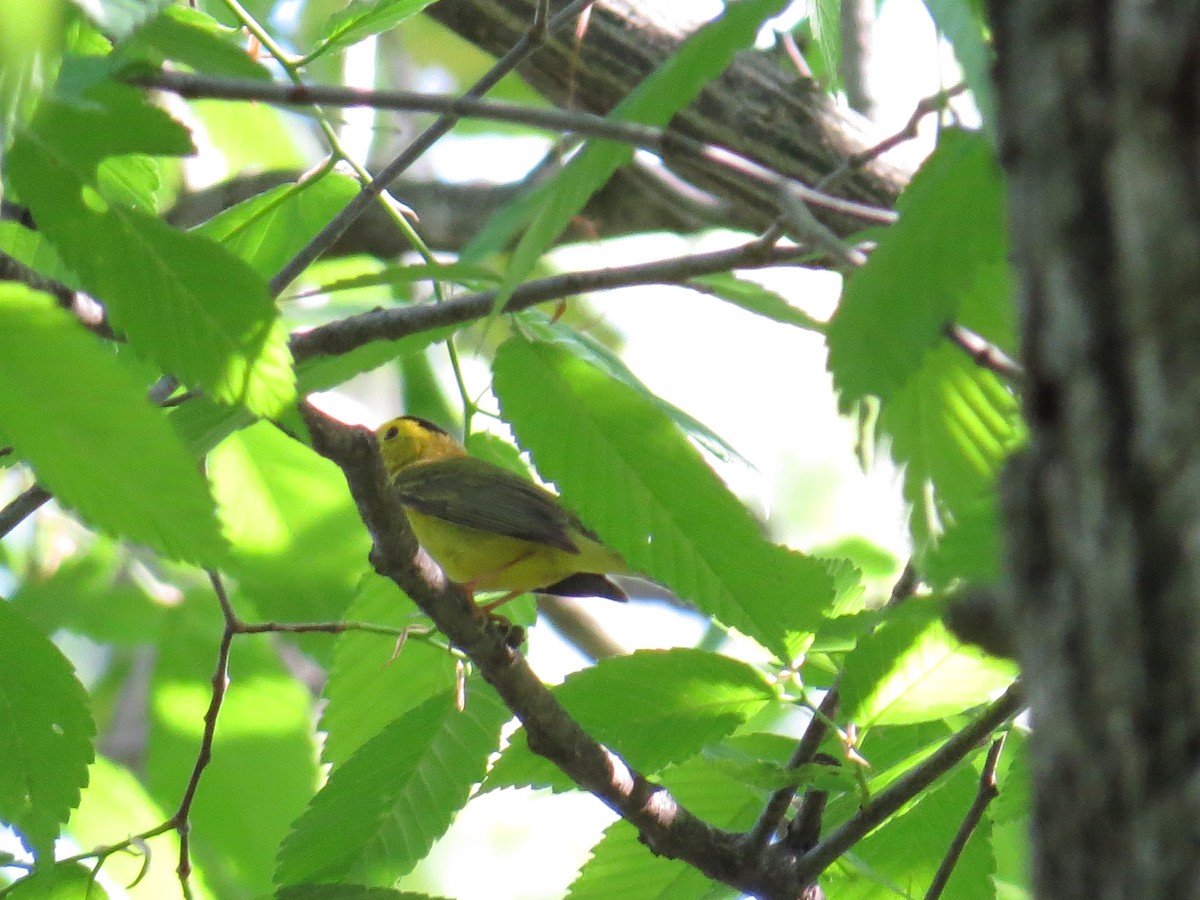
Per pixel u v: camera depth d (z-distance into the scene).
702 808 8.94
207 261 5.14
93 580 14.35
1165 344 3.09
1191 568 3.04
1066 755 3.21
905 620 7.04
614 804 7.66
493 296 7.36
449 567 11.51
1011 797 7.85
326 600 11.00
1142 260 3.12
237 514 10.94
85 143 4.93
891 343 4.82
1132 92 3.15
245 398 5.40
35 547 14.90
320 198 9.61
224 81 5.29
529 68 11.30
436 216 15.85
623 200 15.60
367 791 8.19
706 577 7.30
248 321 5.25
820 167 11.12
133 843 7.48
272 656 13.33
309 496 10.98
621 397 7.33
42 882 7.29
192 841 12.39
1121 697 3.12
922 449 6.83
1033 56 3.35
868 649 7.27
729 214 13.70
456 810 8.25
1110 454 3.17
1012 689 7.08
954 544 5.39
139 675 18.91
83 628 14.05
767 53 11.57
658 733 7.77
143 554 14.01
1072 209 3.25
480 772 8.25
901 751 8.19
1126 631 3.12
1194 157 3.09
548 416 7.38
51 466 4.19
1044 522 3.32
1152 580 3.10
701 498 7.23
